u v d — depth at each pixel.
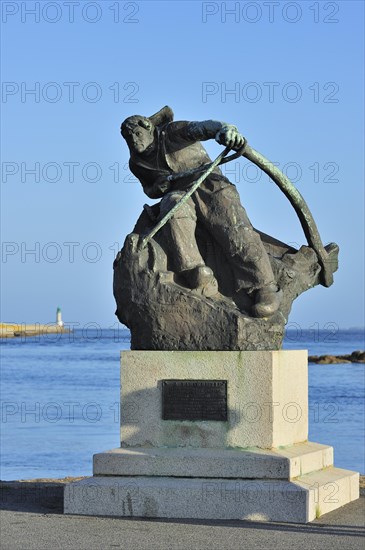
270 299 8.65
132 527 7.78
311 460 8.59
